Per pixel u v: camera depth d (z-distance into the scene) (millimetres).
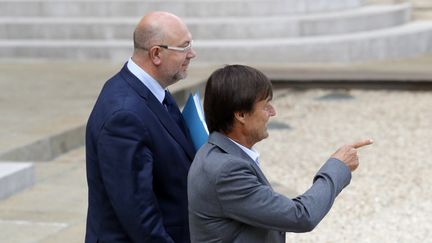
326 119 29969
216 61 41531
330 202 8734
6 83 35031
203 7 44344
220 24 43062
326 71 38469
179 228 10109
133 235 9602
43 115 27938
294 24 43312
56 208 18703
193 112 10422
